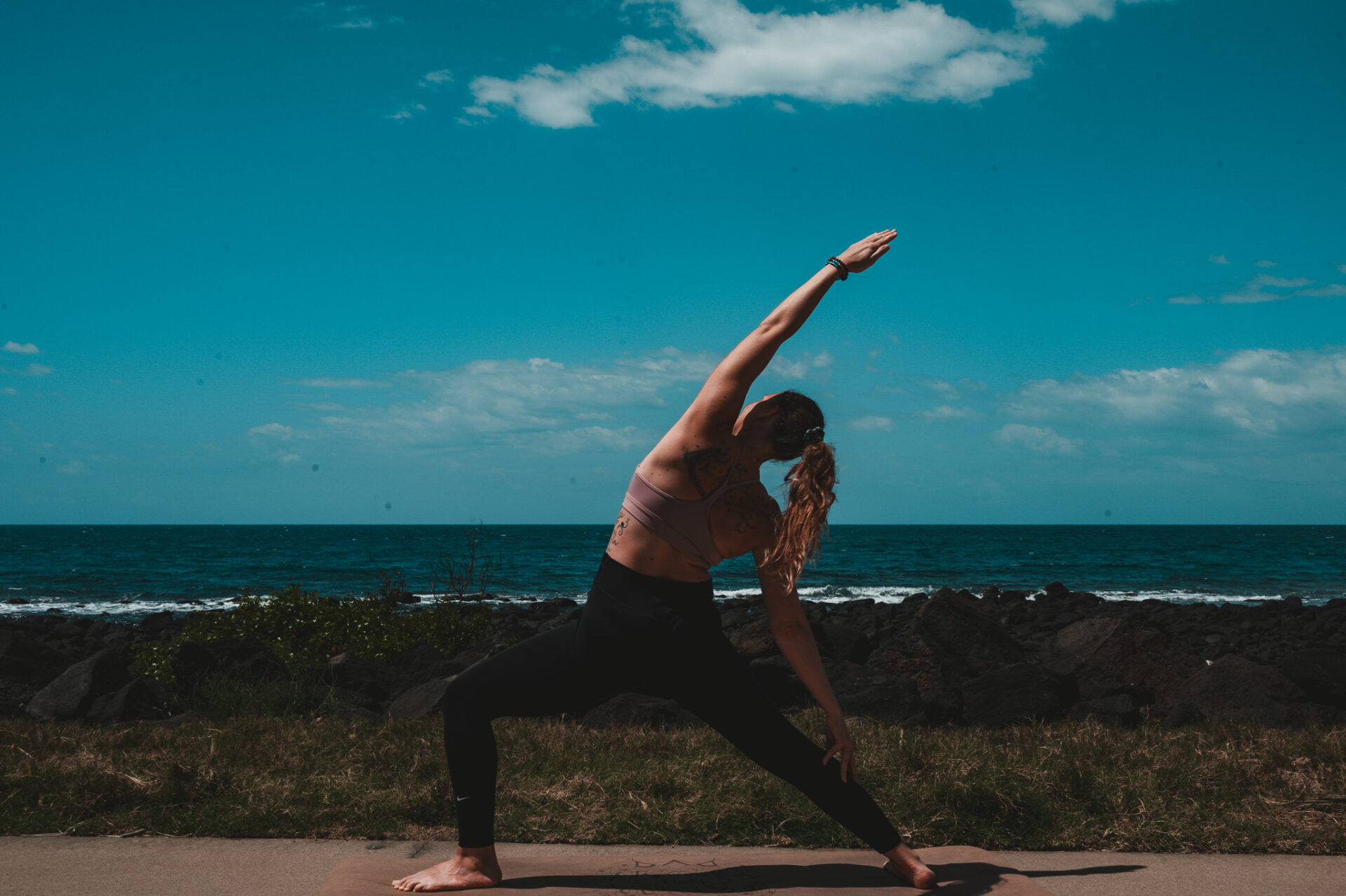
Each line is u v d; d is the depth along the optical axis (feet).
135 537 355.15
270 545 250.98
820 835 11.54
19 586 115.34
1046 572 148.05
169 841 11.20
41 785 12.81
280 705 21.99
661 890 8.81
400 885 8.64
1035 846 11.30
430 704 22.41
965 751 15.29
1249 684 24.43
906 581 127.65
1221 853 11.08
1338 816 12.02
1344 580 136.56
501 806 12.55
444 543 259.80
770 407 8.78
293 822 11.76
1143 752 15.02
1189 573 147.64
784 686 24.45
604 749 15.98
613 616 8.30
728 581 119.24
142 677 27.99
